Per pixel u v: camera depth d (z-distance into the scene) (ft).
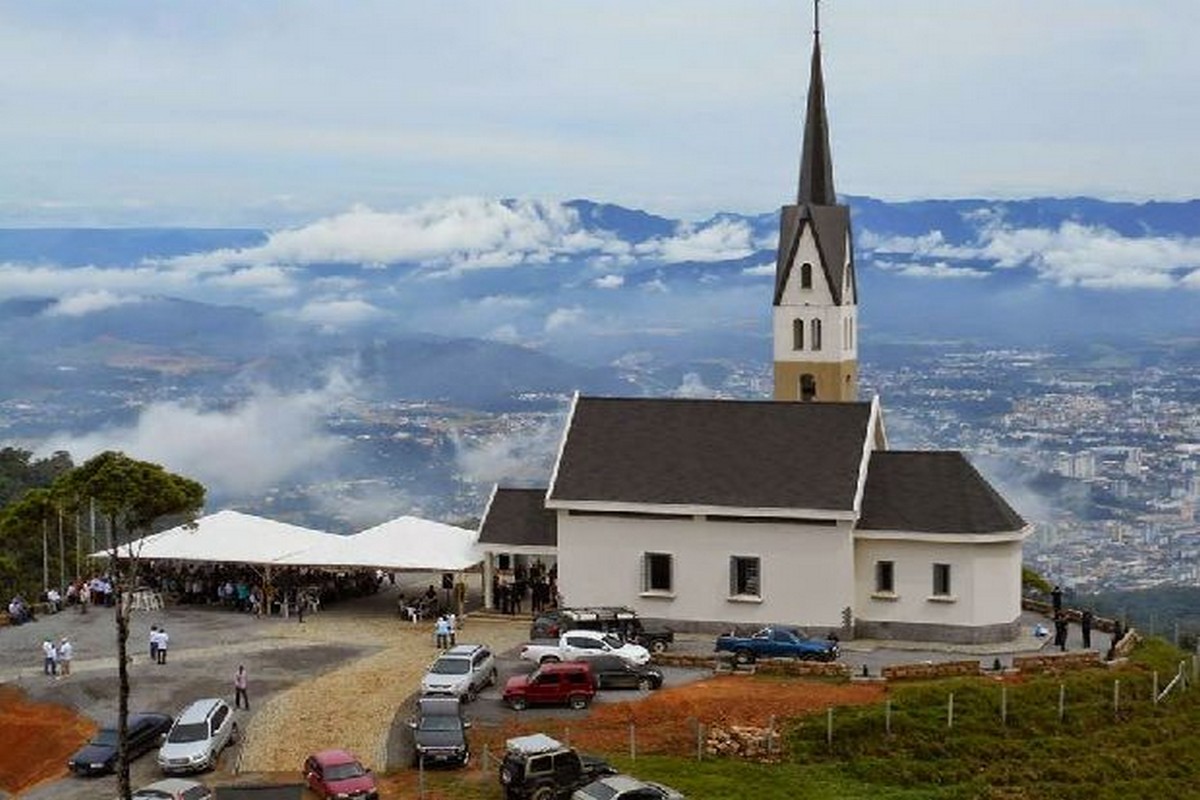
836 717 229.25
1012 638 283.18
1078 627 299.58
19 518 386.73
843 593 284.41
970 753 223.51
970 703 236.02
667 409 310.86
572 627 278.05
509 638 289.74
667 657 263.70
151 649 275.59
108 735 220.64
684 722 230.07
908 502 285.84
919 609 283.18
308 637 295.07
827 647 259.80
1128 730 234.58
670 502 292.40
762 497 288.71
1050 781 218.18
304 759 218.59
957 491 285.23
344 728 232.73
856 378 393.09
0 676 268.00
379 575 356.59
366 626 305.32
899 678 249.75
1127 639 272.10
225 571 343.87
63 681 262.67
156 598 329.11
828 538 285.02
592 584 298.97
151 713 232.94
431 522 338.34
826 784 211.82
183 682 260.83
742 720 229.25
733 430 303.27
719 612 291.58
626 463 301.84
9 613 318.45
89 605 336.08
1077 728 233.55
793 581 287.28
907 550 283.38
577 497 297.74
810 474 290.35
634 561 296.30
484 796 201.46
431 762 212.43
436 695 238.27
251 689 255.29
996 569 280.92
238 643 290.15
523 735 224.12
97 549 402.11
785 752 221.46
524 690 239.30
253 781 209.56
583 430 310.24
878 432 311.27
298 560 312.29
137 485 206.39
